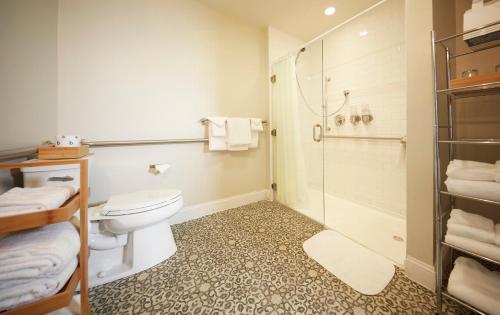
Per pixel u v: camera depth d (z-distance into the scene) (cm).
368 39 189
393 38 171
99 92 142
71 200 71
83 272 73
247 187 225
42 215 57
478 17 81
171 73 171
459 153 117
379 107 185
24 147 106
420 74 94
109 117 147
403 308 89
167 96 170
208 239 151
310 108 219
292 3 182
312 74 226
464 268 84
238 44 208
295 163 210
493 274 80
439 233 83
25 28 109
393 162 178
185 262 125
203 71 187
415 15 95
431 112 92
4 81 98
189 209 185
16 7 105
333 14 199
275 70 219
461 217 83
